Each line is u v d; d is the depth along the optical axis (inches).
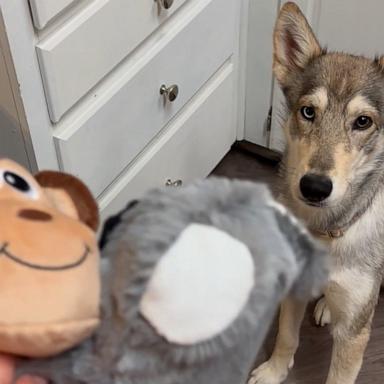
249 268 11.6
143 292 11.1
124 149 30.4
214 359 12.2
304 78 27.7
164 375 12.2
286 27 28.2
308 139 26.3
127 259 11.5
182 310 11.1
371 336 34.5
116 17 26.1
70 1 23.4
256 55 38.7
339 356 29.1
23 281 12.0
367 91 25.8
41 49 23.1
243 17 37.0
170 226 11.4
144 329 11.4
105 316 12.2
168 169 35.5
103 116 27.8
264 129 41.9
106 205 30.9
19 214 13.2
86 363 12.6
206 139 38.7
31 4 21.9
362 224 26.6
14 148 26.3
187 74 33.5
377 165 26.5
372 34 36.0
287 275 12.3
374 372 33.2
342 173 25.3
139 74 29.2
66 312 12.1
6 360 12.9
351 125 25.8
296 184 26.0
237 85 40.1
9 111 24.6
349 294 27.1
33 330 11.9
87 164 28.1
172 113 33.5
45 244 12.6
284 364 32.2
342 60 27.0
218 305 11.3
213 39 34.7
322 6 36.2
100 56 26.2
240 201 12.3
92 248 13.3
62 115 25.7
